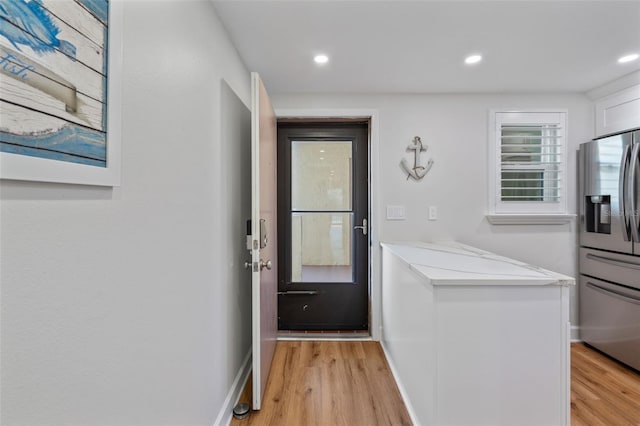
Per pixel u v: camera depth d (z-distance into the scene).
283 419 1.65
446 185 2.62
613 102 2.40
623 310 2.20
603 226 2.38
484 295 1.31
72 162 0.63
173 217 1.08
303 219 2.83
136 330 0.87
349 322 2.82
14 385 0.54
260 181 1.75
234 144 1.79
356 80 2.33
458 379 1.32
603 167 2.35
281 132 2.78
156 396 0.97
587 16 1.54
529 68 2.13
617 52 1.91
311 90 2.52
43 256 0.59
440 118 2.61
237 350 1.85
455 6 1.46
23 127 0.53
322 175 2.82
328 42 1.79
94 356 0.71
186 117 1.18
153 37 0.96
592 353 2.40
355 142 2.78
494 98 2.61
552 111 2.60
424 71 2.18
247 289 2.10
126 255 0.83
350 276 2.83
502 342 1.31
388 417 1.67
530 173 2.65
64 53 0.61
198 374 1.27
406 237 2.62
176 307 1.09
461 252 2.02
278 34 1.70
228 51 1.70
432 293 1.33
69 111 0.62
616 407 1.75
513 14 1.52
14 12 0.52
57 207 0.62
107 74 0.73
